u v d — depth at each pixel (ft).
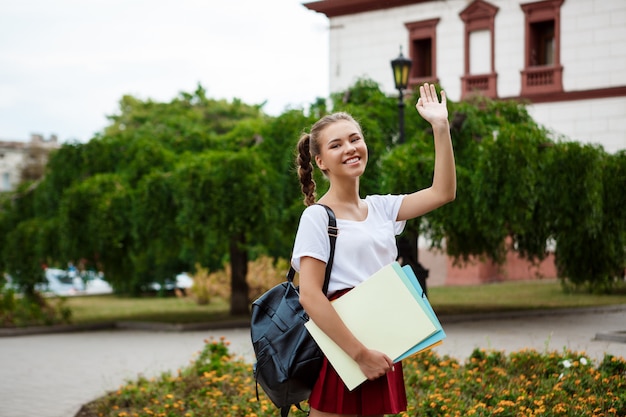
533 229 50.75
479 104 59.00
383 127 56.90
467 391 22.72
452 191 10.88
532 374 24.04
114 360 38.75
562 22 79.66
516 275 86.38
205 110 109.81
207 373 25.88
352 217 10.78
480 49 84.89
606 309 54.24
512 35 82.84
